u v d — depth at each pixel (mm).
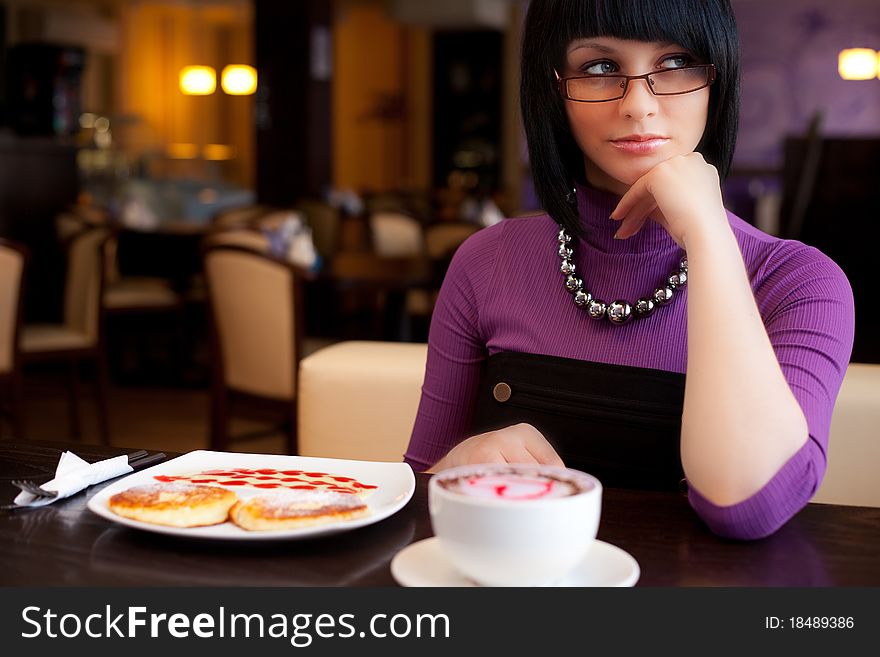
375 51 15414
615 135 1139
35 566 809
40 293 6234
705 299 972
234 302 3781
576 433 1217
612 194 1232
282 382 3738
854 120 13344
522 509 687
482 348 1384
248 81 12539
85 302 4875
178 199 10438
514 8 12641
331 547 858
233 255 3730
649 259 1222
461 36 14031
